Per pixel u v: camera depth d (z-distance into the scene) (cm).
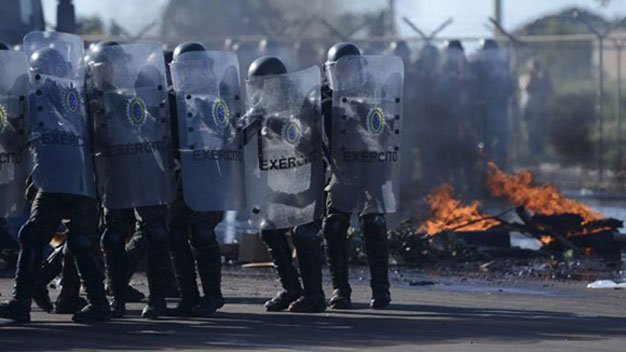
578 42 6138
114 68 1939
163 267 2017
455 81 4934
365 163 2078
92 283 1956
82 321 1953
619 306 2177
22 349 1650
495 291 2441
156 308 2016
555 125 6334
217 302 2052
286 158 2056
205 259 2027
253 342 1720
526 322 1945
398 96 2102
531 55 7044
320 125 2069
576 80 7375
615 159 6225
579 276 2733
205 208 1975
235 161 2017
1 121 1873
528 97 6266
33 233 1933
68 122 1894
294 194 2061
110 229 2019
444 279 2677
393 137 2098
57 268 2111
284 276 2125
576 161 6309
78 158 1898
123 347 1670
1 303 2006
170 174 1978
